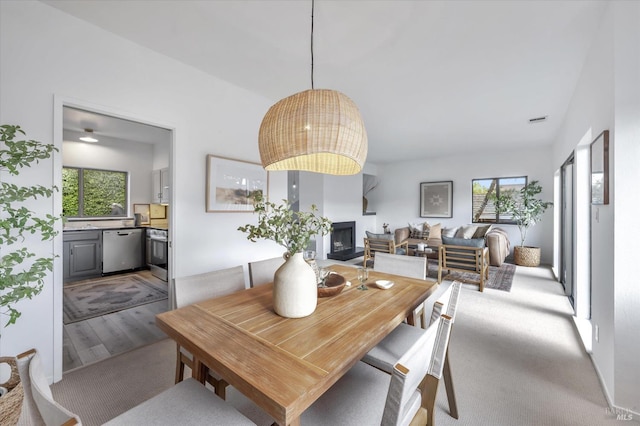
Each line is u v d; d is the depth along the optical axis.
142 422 0.96
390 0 1.81
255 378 0.88
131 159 5.34
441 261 4.30
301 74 2.84
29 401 0.81
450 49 2.37
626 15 1.61
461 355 2.24
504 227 6.34
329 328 1.24
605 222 1.82
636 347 1.57
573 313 3.11
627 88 1.61
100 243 4.50
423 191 7.51
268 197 3.46
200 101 2.78
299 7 1.89
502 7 1.87
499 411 1.63
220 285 1.83
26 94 1.80
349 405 1.09
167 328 1.27
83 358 2.17
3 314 1.73
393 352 1.46
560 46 2.31
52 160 1.89
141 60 2.35
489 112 3.86
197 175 2.76
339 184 6.80
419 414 1.08
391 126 4.53
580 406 1.67
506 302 3.48
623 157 1.61
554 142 5.27
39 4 1.85
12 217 1.54
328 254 6.41
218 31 2.16
